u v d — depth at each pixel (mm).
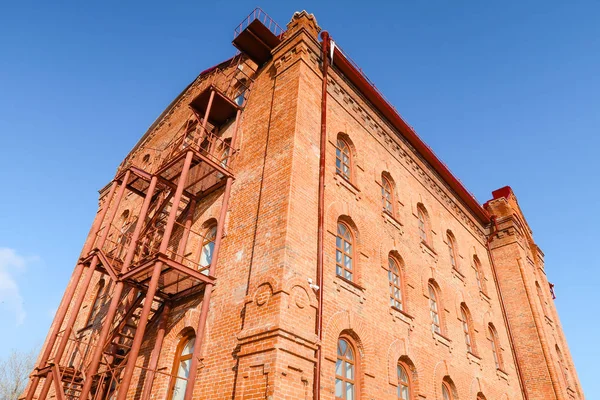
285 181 10797
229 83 16391
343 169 13734
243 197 12023
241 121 14742
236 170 13102
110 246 18609
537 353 19422
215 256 11062
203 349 9914
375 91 16438
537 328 19938
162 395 10133
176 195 11023
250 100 15102
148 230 13891
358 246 12445
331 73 14805
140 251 13406
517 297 21266
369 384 10320
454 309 16344
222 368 9195
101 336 10031
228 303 10148
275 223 10227
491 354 17734
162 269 10328
